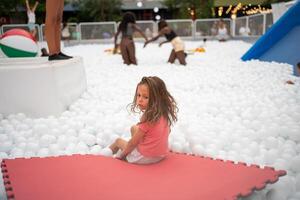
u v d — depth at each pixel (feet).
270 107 16.01
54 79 15.44
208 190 7.93
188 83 22.35
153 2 88.94
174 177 8.68
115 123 14.25
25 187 8.08
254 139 12.67
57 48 19.02
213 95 19.11
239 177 8.59
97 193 7.80
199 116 15.53
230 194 7.72
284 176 9.03
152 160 9.62
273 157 10.69
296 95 18.45
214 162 9.71
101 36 69.15
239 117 15.06
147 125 9.53
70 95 17.60
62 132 13.64
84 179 8.52
